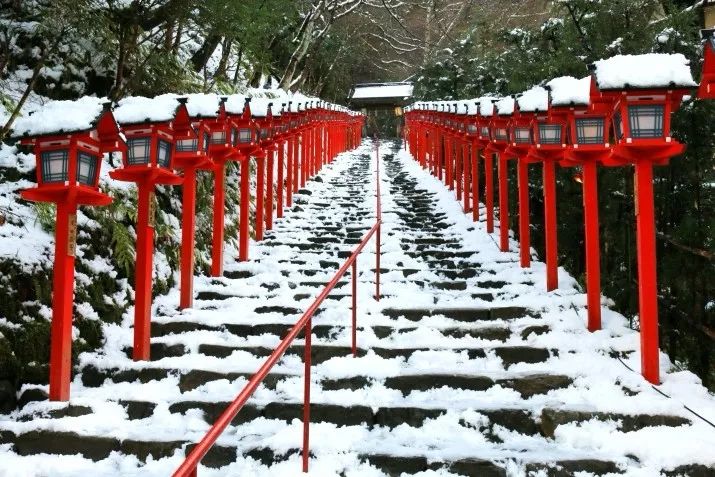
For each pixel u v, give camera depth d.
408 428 3.35
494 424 3.32
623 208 5.44
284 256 6.82
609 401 3.33
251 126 6.66
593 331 4.34
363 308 5.03
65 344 3.62
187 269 5.11
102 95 6.51
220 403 3.54
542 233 7.09
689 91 3.44
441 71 15.09
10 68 5.91
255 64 11.94
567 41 5.77
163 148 4.36
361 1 17.06
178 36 7.78
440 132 11.80
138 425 3.44
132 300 5.00
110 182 5.44
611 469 2.85
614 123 3.81
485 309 4.83
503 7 14.75
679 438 2.99
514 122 5.77
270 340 4.53
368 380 3.80
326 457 3.00
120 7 6.16
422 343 4.38
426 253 6.77
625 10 5.41
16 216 4.44
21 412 3.46
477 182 8.05
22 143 3.62
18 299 3.91
